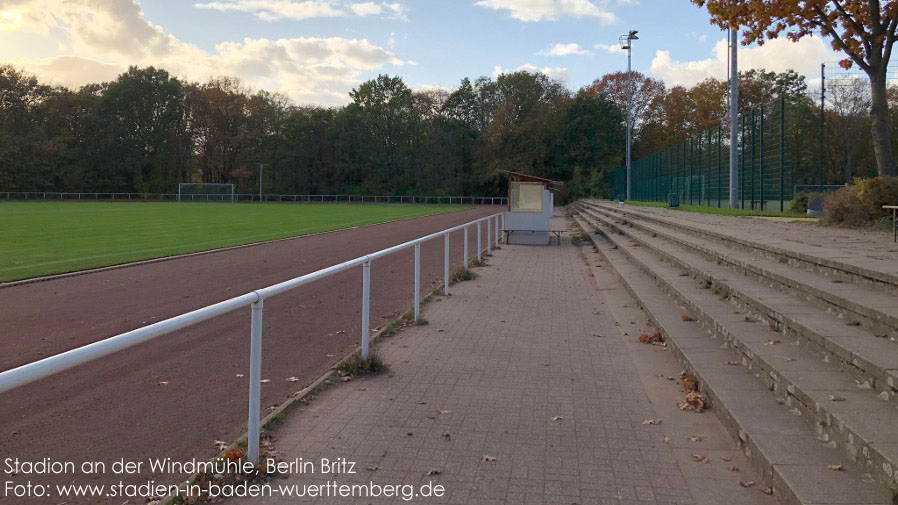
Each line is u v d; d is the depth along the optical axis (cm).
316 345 728
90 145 7475
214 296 1036
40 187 7156
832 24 1772
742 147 2514
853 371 447
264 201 7412
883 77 1675
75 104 7644
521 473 394
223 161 8494
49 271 1288
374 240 2153
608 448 432
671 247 1350
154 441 445
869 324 515
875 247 869
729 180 2630
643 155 7862
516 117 7662
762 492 362
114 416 493
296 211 4600
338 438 450
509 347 720
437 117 8550
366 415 496
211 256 1622
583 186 6662
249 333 782
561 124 7312
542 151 7200
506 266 1527
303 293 1088
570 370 625
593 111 7275
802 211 1977
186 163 8250
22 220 3038
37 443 441
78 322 834
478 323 854
